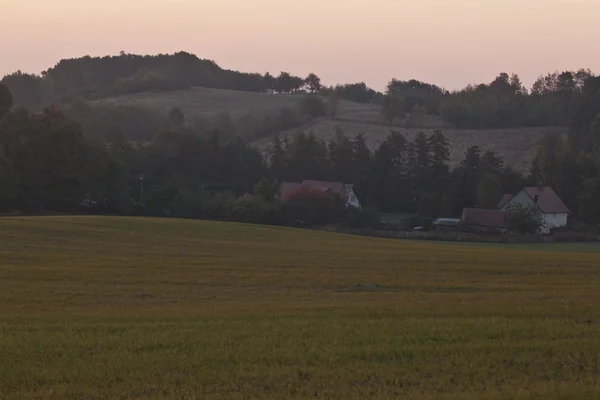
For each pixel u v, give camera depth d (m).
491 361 48.03
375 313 68.31
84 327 60.03
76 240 154.88
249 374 45.16
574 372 45.38
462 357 48.81
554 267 121.50
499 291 91.19
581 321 62.94
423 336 55.38
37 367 46.84
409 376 44.75
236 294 88.12
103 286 93.06
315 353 50.03
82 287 91.75
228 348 51.84
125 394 41.66
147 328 59.75
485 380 43.94
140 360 48.50
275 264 122.31
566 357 48.78
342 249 160.62
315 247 164.50
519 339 54.41
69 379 44.56
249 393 41.75
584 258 142.88
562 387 41.34
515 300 80.25
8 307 75.12
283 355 49.62
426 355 49.62
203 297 85.12
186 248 150.25
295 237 196.75
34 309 74.12
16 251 129.50
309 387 42.72
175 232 187.50
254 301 81.69
